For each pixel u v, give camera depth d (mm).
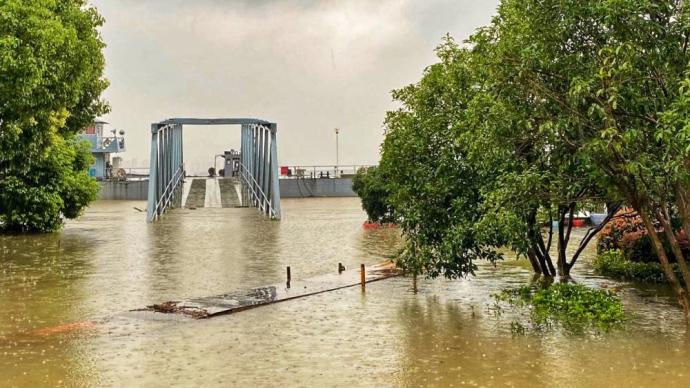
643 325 11203
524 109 10320
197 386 8305
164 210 43406
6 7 17328
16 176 29156
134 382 8461
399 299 13867
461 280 16141
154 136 38438
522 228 11719
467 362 9219
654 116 9742
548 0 10125
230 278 16938
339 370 8938
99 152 65875
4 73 17062
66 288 15500
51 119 21359
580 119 9680
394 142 14508
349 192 68188
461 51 14125
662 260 10758
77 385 8352
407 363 9219
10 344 10297
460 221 13328
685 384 8172
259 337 10719
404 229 14242
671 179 9453
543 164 11422
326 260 20578
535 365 9016
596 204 13547
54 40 18016
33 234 29719
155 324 11586
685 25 9328
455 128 12938
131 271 18281
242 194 53125
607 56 9328
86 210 48031
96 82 28250
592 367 8891
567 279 15523
